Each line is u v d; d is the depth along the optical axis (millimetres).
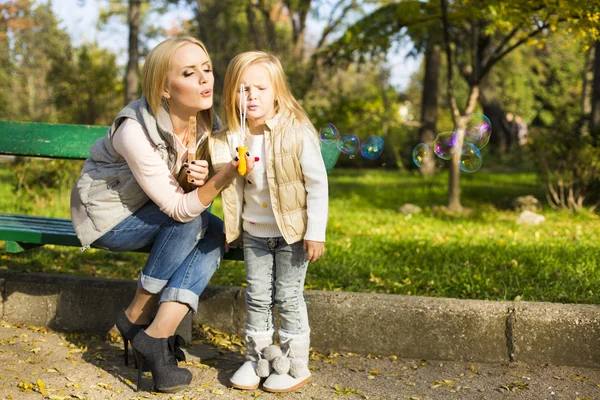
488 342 3121
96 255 4820
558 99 26531
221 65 19875
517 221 7520
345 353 3246
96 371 2971
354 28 9289
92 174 2826
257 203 2750
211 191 2629
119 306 3457
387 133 18422
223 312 3432
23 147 3779
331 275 4215
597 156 8156
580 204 8352
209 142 2785
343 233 6332
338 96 12898
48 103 20375
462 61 12734
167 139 2746
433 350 3170
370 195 10578
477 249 5145
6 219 3535
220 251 2881
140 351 2725
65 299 3514
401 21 8891
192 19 20969
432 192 10758
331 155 3131
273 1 20312
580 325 3037
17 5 26859
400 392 2791
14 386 2746
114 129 2781
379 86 26953
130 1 13023
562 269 4277
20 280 3574
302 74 14953
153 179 2682
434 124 15188
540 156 8539
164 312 2719
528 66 26312
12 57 29547
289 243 2680
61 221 3562
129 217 2822
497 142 19922
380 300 3221
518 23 6773
